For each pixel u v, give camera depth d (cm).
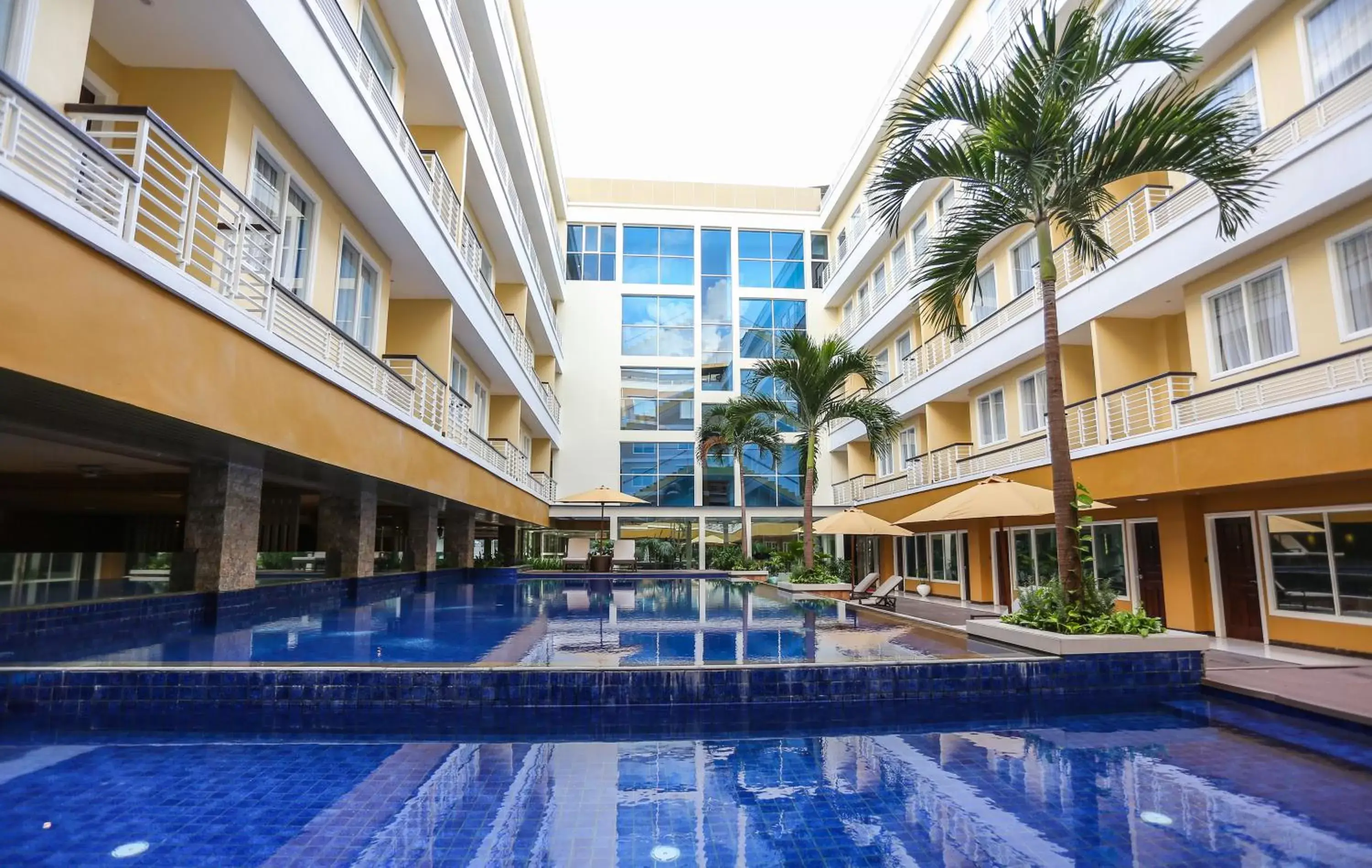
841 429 2881
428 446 1215
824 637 902
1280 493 1030
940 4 1962
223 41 710
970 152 832
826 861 332
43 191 425
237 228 668
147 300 527
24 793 401
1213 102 1102
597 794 413
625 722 578
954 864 330
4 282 402
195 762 457
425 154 1284
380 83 1012
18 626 651
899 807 399
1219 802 412
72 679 562
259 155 830
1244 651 969
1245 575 1097
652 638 881
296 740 509
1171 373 1130
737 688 631
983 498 996
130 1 654
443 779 436
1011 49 1593
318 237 946
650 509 2933
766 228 3344
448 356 1368
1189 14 1055
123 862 317
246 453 777
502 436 2203
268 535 1555
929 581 2111
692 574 2583
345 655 710
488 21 1485
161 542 1795
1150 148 774
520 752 493
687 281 3312
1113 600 796
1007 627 799
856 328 2764
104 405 516
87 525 1762
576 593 1752
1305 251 962
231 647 728
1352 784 442
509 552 2762
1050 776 454
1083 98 812
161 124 557
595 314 3256
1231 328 1088
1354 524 931
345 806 390
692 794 416
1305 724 598
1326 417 845
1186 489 1062
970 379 1823
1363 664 827
